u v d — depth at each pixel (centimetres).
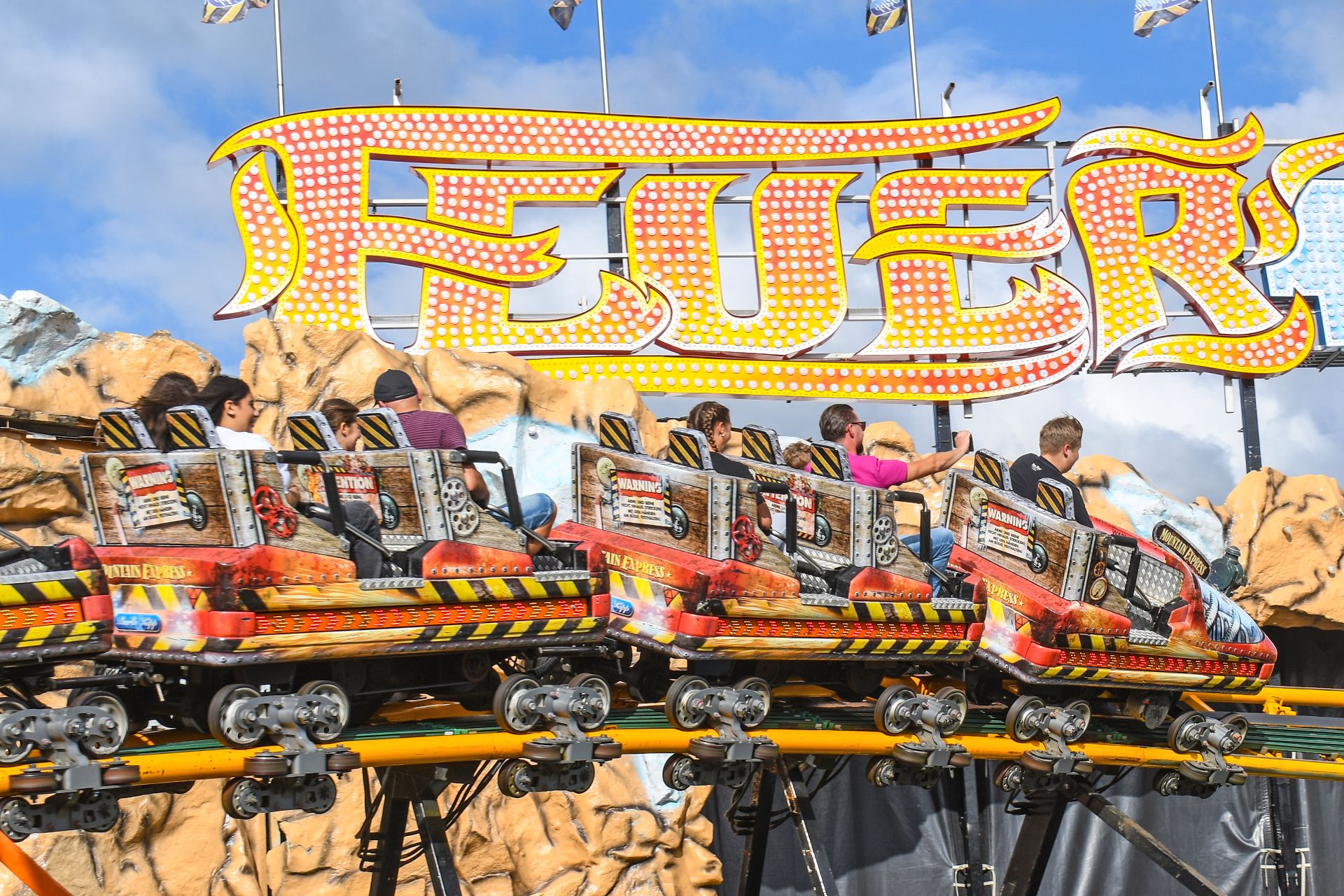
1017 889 1129
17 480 1182
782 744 891
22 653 631
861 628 888
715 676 888
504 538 781
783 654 848
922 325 1803
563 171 1761
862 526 888
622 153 1794
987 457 976
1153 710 1055
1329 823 1908
